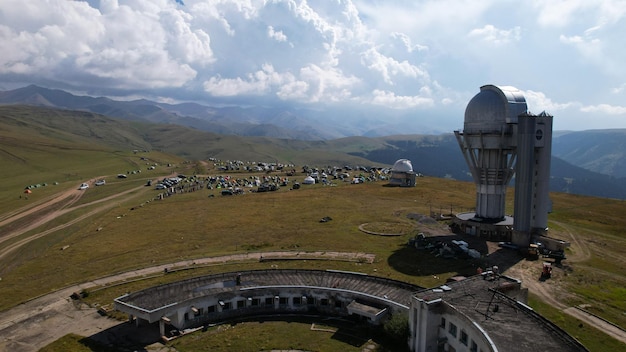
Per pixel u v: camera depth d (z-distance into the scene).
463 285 50.56
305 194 166.50
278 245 91.06
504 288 49.66
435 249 83.19
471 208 130.62
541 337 38.75
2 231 112.12
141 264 79.06
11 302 61.38
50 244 98.12
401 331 48.03
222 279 61.81
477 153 97.62
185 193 173.75
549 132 82.81
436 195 157.50
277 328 53.00
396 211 126.69
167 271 74.25
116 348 48.09
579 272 70.81
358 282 60.09
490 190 96.25
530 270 71.56
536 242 83.50
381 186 185.50
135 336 50.84
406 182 186.38
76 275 73.31
